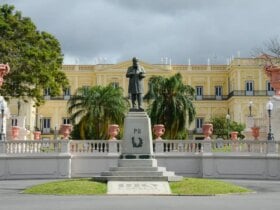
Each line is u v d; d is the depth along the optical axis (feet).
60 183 64.69
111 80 286.05
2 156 91.04
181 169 94.99
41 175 91.71
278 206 44.09
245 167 94.12
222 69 297.12
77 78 289.74
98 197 53.78
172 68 295.69
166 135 154.81
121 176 65.77
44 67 137.39
